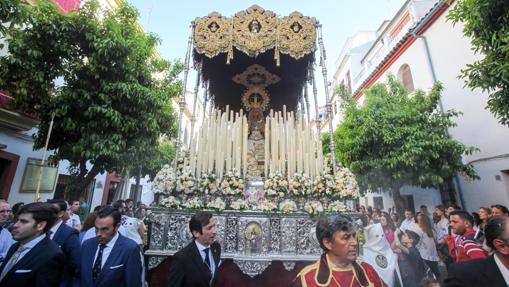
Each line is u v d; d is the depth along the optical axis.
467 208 9.68
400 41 13.25
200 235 3.06
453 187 10.23
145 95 7.14
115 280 2.75
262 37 6.41
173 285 2.71
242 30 6.43
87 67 6.86
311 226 4.68
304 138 5.56
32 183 9.65
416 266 4.89
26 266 2.50
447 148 8.45
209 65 7.82
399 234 6.36
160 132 8.75
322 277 2.01
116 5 14.33
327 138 12.25
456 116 9.71
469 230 4.04
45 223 2.69
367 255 4.36
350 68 20.64
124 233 5.23
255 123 7.67
